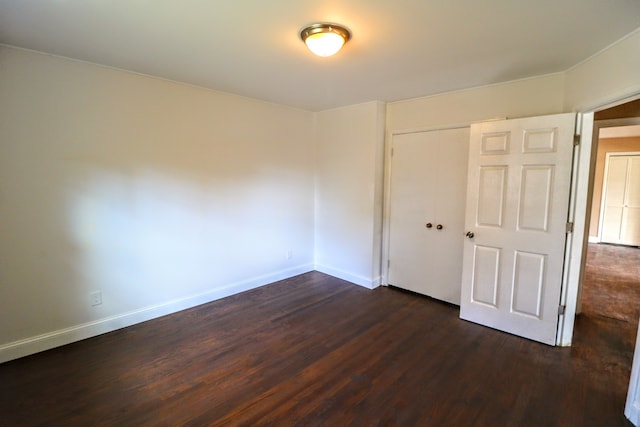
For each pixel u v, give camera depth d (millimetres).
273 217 4016
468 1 1581
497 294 2848
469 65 2498
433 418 1816
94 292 2691
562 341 2588
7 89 2195
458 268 3352
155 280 3047
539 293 2627
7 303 2303
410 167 3658
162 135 2961
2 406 1877
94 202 2631
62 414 1820
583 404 1931
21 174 2293
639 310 3342
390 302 3496
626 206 6625
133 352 2471
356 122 3896
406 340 2688
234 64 2516
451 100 3271
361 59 2387
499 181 2762
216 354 2459
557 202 2500
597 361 2383
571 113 2414
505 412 1865
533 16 1729
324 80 2916
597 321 3080
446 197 3385
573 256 2520
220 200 3459
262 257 3955
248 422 1780
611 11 1664
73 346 2545
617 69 2012
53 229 2455
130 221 2838
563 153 2449
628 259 5473
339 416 1829
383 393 2025
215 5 1638
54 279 2486
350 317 3127
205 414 1837
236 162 3557
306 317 3119
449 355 2459
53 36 2031
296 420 1797
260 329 2867
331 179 4273
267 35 1996
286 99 3652
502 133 2717
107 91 2615
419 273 3686
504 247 2777
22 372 2195
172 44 2145
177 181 3102
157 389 2047
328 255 4434
